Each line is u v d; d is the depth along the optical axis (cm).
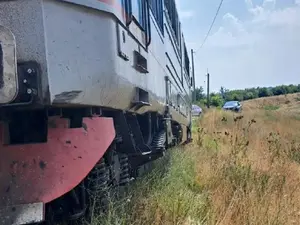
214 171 869
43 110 324
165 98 767
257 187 706
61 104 311
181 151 1127
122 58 392
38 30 297
